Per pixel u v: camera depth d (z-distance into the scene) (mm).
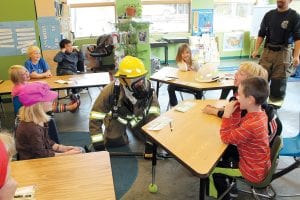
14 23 4672
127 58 2580
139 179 2584
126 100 2777
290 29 3408
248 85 1674
